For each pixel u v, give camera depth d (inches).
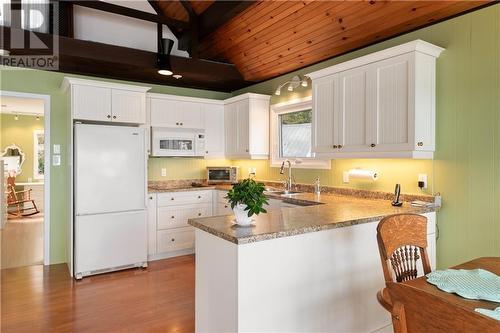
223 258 69.1
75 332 90.2
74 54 127.1
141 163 148.4
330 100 117.5
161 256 162.2
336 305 80.1
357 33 116.4
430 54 97.4
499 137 88.1
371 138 103.0
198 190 171.3
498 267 61.5
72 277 134.3
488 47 90.4
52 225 152.9
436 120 101.0
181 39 163.8
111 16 150.3
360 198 123.1
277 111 167.8
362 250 85.1
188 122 178.2
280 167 166.9
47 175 151.5
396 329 36.6
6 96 142.7
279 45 140.9
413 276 66.9
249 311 65.7
